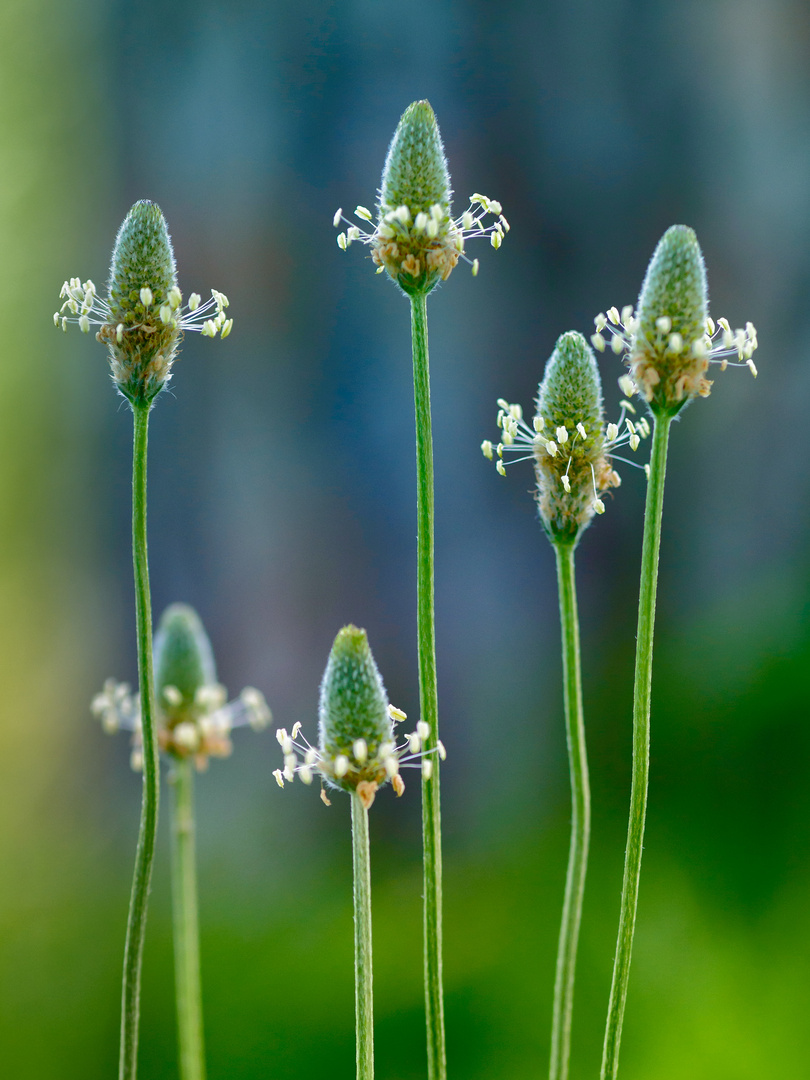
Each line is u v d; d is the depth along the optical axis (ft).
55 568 4.73
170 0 4.38
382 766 1.73
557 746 4.12
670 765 3.74
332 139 4.30
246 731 4.31
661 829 3.57
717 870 3.35
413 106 1.77
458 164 4.28
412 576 4.38
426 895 1.73
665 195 4.31
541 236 4.33
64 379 4.73
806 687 3.61
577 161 4.29
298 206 4.33
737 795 3.53
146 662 1.73
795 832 3.31
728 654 3.91
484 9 4.22
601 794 3.86
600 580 4.36
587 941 3.25
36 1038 3.43
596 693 4.17
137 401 1.75
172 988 3.32
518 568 4.35
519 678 4.30
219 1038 3.08
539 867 3.65
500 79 4.25
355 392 4.38
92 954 3.76
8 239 4.74
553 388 1.77
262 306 4.39
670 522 4.33
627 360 1.76
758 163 4.29
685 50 4.23
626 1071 2.86
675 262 1.75
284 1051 3.01
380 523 4.40
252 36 4.31
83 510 4.71
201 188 4.40
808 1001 2.92
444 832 4.10
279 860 4.07
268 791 4.22
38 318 4.76
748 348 1.74
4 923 3.96
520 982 3.16
